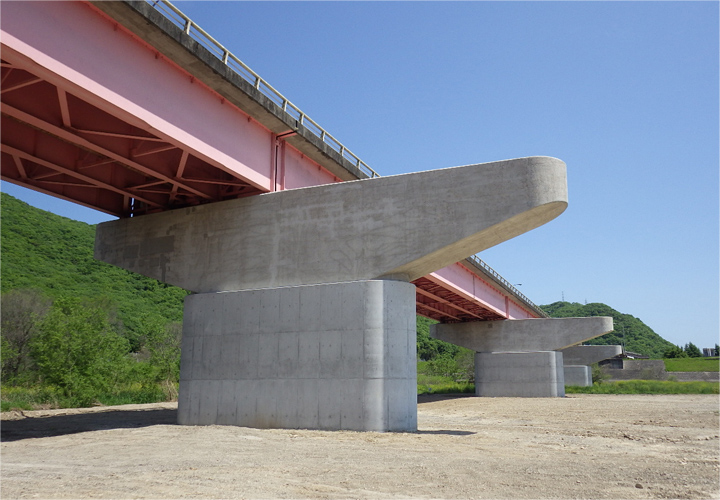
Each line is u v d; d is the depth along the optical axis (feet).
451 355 447.83
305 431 62.59
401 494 30.60
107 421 79.36
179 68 61.36
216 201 79.61
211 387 72.18
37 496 29.32
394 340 64.08
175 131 60.13
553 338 178.60
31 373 153.28
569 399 158.40
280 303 69.82
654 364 343.46
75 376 119.24
